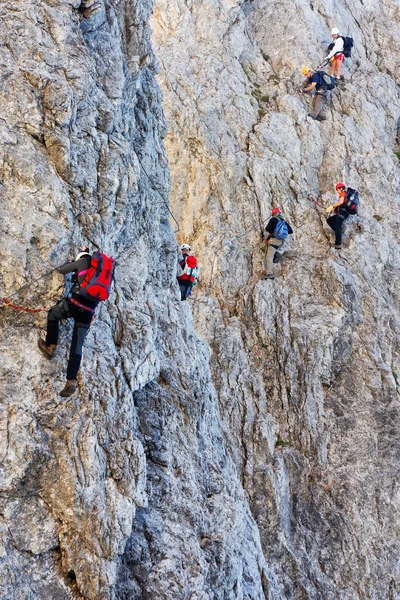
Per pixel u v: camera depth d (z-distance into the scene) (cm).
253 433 1321
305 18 2055
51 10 729
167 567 682
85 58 739
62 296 646
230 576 770
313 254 1568
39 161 660
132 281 819
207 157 1648
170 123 1669
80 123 719
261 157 1684
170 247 1088
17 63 680
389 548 1213
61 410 620
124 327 751
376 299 1507
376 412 1366
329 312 1444
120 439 662
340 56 1925
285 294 1478
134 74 963
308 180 1727
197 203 1619
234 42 1923
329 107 1884
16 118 659
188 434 875
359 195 1752
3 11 700
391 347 1463
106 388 668
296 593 1134
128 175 814
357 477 1284
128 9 968
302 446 1328
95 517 599
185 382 908
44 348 623
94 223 718
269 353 1424
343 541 1213
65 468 600
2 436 582
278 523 1202
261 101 1847
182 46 1833
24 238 632
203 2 1922
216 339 1421
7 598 537
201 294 1496
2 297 626
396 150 1938
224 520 824
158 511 732
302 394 1371
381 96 1988
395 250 1645
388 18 2339
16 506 577
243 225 1609
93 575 580
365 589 1167
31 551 569
